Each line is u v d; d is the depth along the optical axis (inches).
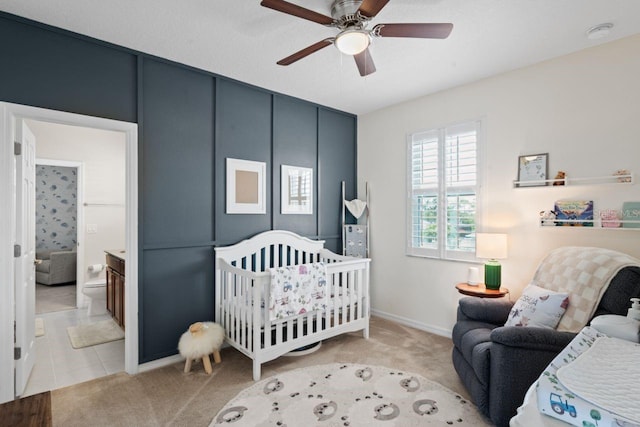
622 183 96.3
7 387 87.4
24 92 90.4
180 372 107.0
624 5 82.1
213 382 100.4
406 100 153.4
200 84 122.0
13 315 89.0
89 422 81.3
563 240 108.9
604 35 94.5
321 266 118.9
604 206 100.9
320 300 118.2
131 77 106.9
